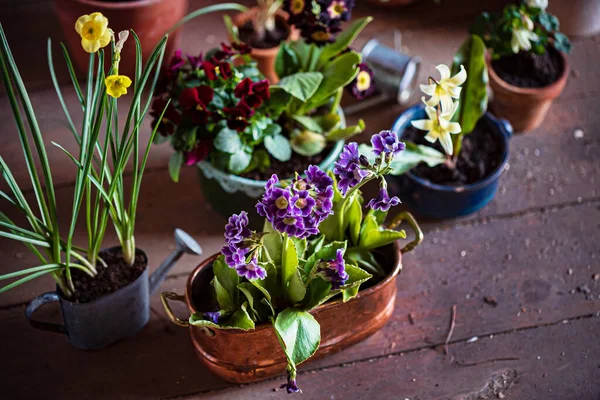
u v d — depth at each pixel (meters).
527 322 1.55
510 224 1.66
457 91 1.41
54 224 1.37
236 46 1.54
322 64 1.59
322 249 1.39
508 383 1.49
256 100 1.49
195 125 1.51
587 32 1.90
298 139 1.58
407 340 1.53
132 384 1.49
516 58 1.73
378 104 1.81
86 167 1.33
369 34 1.91
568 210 1.67
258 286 1.34
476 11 1.95
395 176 1.63
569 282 1.59
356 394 1.48
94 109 1.36
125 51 1.71
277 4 1.71
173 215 1.66
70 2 1.66
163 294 1.39
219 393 1.48
